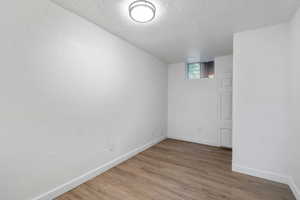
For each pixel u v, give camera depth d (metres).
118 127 2.49
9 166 1.29
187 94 3.92
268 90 1.98
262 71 2.02
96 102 2.08
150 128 3.43
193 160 2.66
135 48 2.85
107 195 1.67
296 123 1.63
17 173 1.34
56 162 1.63
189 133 3.90
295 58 1.66
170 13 1.73
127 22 1.97
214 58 3.54
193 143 3.71
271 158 1.97
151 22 1.95
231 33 2.25
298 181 1.58
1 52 1.22
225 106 3.38
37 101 1.45
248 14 1.73
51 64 1.56
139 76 3.00
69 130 1.75
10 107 1.28
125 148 2.65
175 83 4.11
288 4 1.53
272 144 1.96
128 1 1.54
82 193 1.69
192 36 2.38
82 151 1.90
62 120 1.67
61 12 1.64
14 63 1.30
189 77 4.08
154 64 3.52
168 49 3.00
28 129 1.40
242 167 2.17
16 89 1.31
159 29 2.15
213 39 2.48
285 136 1.88
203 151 3.13
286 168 1.88
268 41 1.99
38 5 1.45
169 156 2.84
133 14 1.65
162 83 3.94
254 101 2.08
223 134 3.41
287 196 1.66
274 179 1.94
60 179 1.66
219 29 2.12
